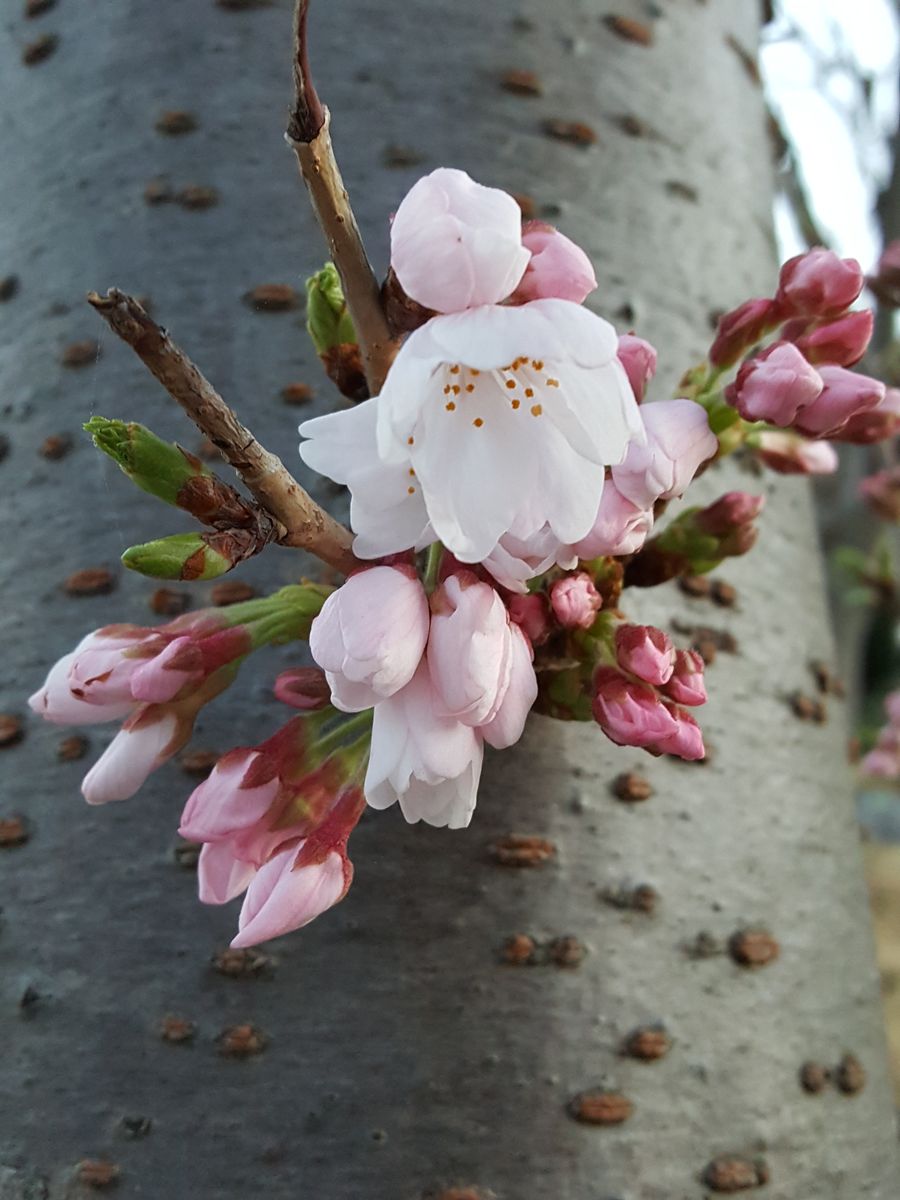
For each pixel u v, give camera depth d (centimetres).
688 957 11
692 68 16
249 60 14
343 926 11
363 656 8
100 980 11
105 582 12
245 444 7
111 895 11
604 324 8
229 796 10
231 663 10
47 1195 10
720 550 11
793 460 13
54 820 11
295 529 8
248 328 13
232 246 13
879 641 96
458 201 8
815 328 11
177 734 10
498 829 11
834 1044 12
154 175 13
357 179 13
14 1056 11
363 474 9
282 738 10
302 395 12
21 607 12
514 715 9
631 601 12
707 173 15
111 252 13
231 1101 10
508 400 9
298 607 10
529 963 11
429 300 8
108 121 14
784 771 13
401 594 8
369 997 11
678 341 14
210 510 8
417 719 9
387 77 14
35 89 14
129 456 8
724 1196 11
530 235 9
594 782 12
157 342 7
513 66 14
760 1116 11
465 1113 10
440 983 11
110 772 10
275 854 10
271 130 13
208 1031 10
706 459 10
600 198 14
